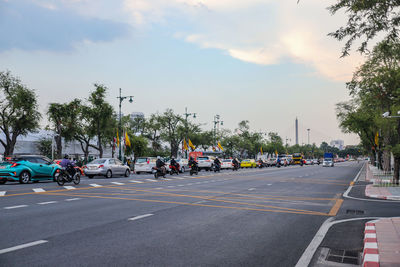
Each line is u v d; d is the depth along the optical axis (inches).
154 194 593.3
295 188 769.6
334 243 268.2
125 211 397.4
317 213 418.3
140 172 1515.7
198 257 218.7
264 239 274.7
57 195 553.3
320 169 2126.0
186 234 284.2
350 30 294.7
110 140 2123.5
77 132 2011.6
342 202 537.6
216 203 484.7
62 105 1894.7
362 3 274.1
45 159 862.5
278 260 217.9
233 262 210.7
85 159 1791.3
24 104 1641.2
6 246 233.5
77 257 212.1
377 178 1173.7
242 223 339.6
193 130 3038.9
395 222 338.0
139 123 3376.0
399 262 202.1
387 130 1332.4
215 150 3240.7
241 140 3828.7
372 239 262.2
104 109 1891.0
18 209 398.3
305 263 212.8
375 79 1039.6
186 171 1581.0
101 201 486.6
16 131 1708.9
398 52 419.2
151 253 224.7
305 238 282.2
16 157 830.5
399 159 933.2
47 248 230.5
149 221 337.4
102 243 247.6
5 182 856.9
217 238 273.0
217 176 1230.3
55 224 313.4
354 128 1536.7
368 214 415.8
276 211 424.2
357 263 217.3
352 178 1208.8
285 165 3019.2
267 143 4808.1
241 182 925.2
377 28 286.5
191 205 458.3
